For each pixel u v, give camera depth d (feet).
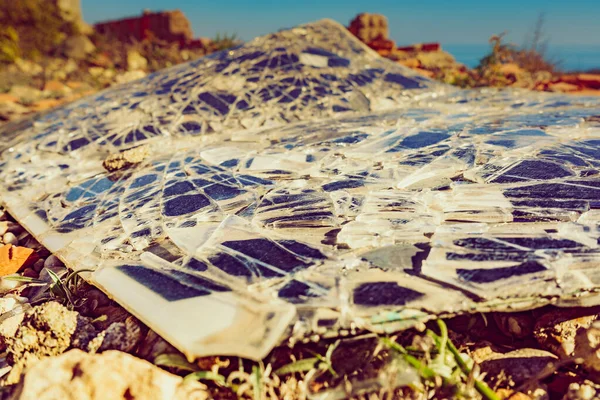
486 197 2.10
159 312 1.54
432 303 1.44
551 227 1.79
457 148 2.81
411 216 1.98
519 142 2.85
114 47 18.51
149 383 1.33
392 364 1.35
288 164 2.80
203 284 1.65
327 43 6.02
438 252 1.69
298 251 1.80
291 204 2.22
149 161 3.32
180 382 1.37
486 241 1.73
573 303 1.46
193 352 1.36
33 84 11.73
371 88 5.00
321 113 4.36
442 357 1.39
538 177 2.28
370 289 1.53
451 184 2.29
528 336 1.60
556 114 3.76
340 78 5.12
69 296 1.94
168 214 2.30
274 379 1.37
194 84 5.08
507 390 1.42
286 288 1.57
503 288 1.46
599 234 1.71
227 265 1.76
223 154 3.17
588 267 1.53
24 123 5.54
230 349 1.35
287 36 6.06
